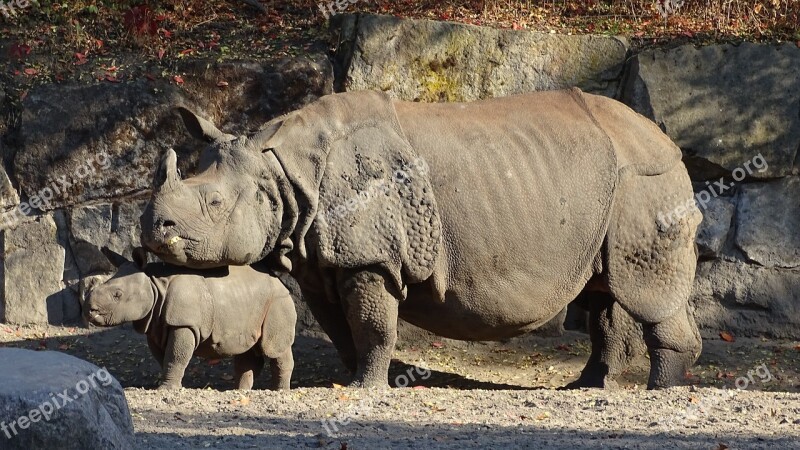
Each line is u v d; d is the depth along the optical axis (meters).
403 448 9.84
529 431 10.89
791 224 17.03
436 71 17.11
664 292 14.56
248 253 13.26
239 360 14.13
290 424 11.10
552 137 14.34
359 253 13.53
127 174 16.73
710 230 17.08
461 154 13.98
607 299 15.13
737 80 17.09
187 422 10.98
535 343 16.95
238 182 13.27
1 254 16.88
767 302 17.00
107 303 12.80
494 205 13.95
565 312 16.98
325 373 16.14
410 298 14.27
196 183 13.13
